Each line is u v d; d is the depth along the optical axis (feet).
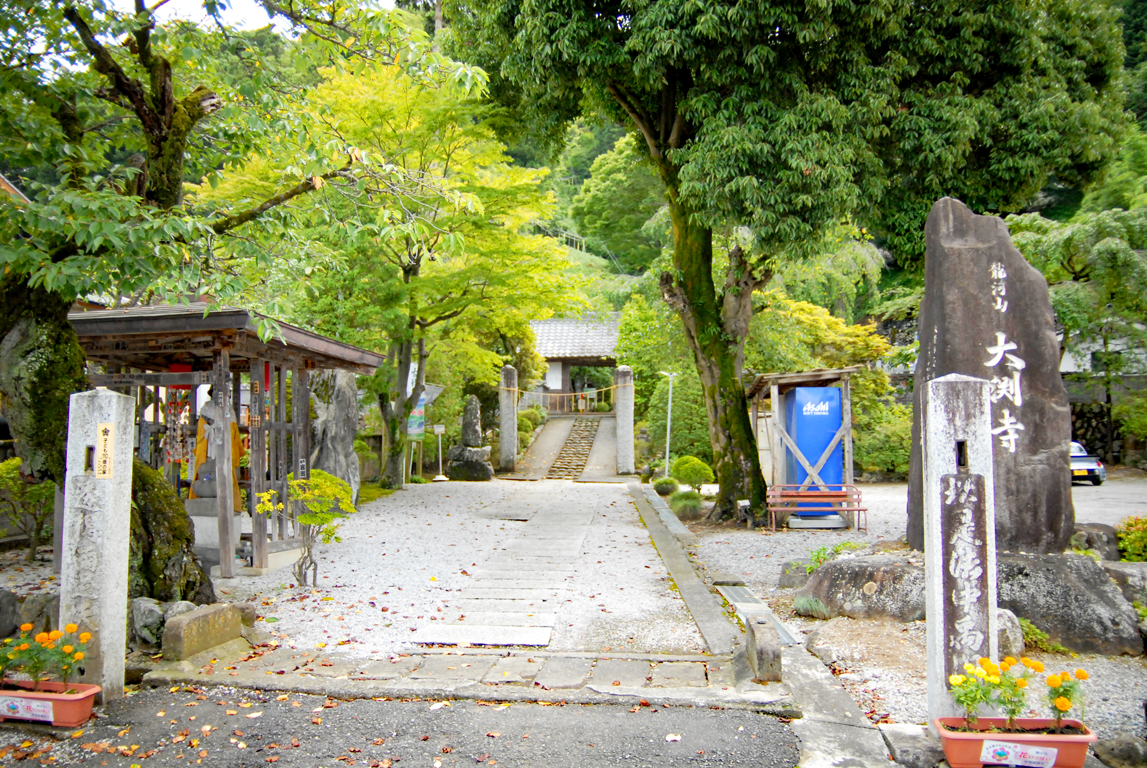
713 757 12.57
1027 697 15.17
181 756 12.85
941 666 12.50
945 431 12.57
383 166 21.21
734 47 30.71
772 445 46.34
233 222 21.56
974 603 12.42
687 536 35.94
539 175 49.01
